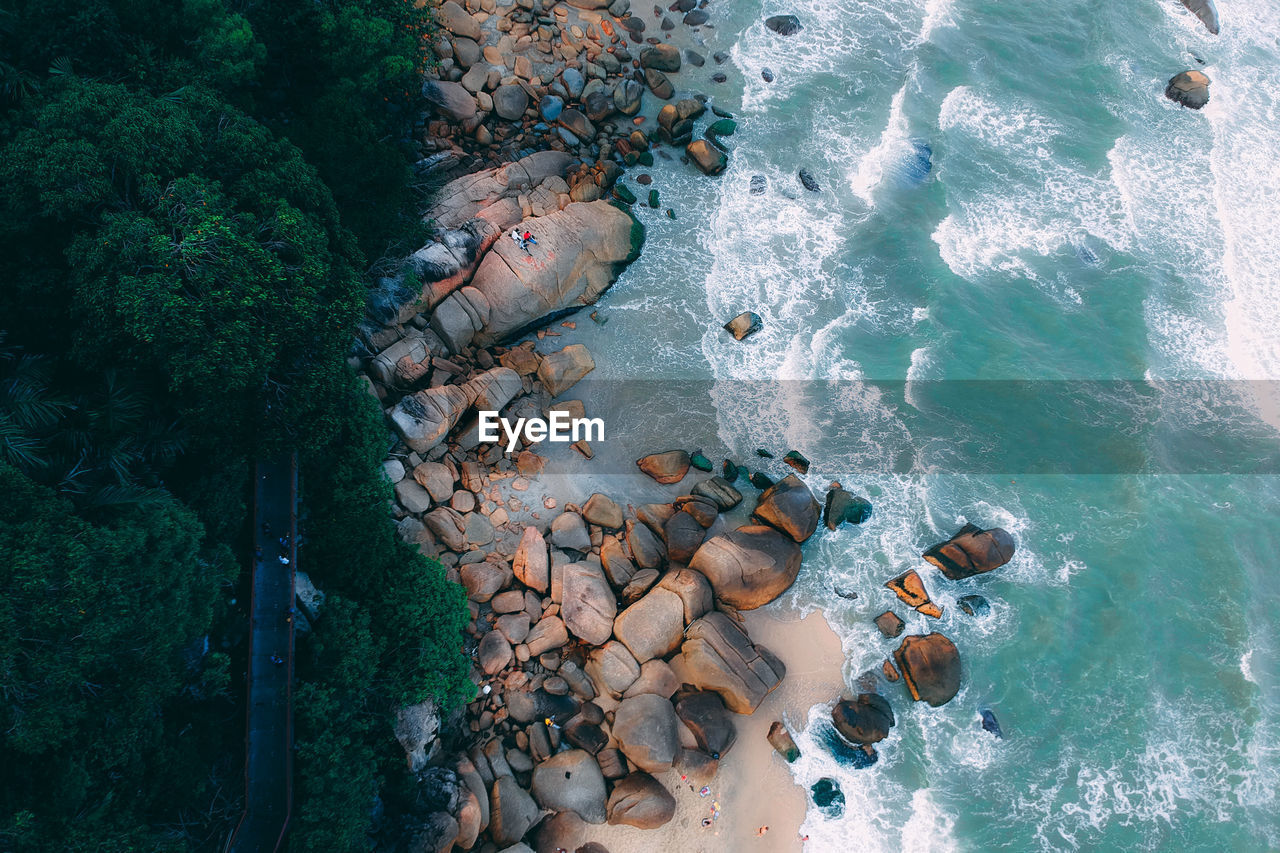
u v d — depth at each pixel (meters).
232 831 27.91
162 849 23.16
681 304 47.59
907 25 60.69
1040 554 42.34
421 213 44.38
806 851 35.41
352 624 32.03
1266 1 65.25
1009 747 37.72
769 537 40.47
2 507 20.94
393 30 42.66
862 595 40.72
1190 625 40.72
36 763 20.94
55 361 25.97
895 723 38.06
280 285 27.06
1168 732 38.09
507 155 48.75
